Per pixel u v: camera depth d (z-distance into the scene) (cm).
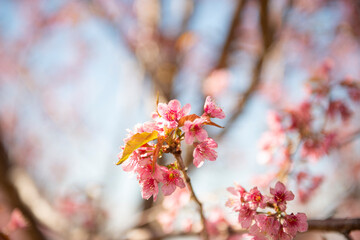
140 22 158
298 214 58
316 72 91
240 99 130
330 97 80
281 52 153
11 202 126
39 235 125
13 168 139
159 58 145
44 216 125
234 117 131
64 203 142
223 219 83
